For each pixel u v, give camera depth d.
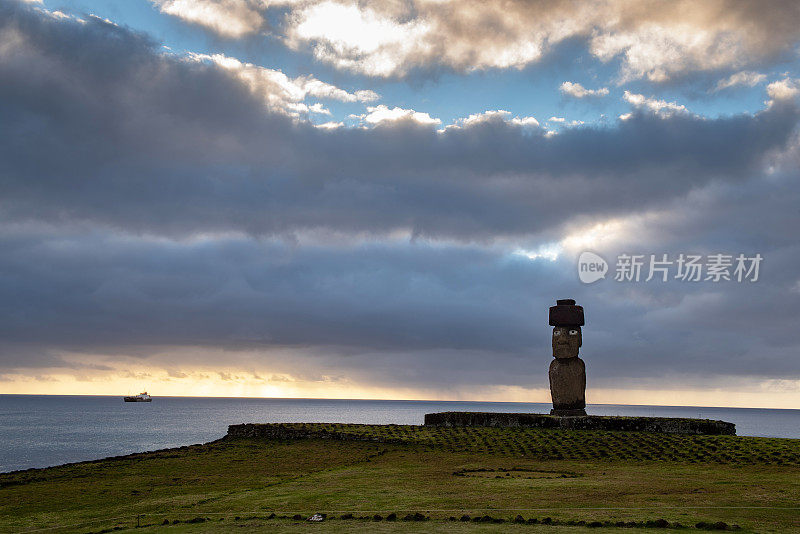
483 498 26.38
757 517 22.16
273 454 42.97
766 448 37.72
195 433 140.00
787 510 23.25
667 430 45.25
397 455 41.41
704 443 40.16
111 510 26.48
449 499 26.28
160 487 31.94
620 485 28.97
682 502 24.88
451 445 44.31
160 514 25.17
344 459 40.56
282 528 21.58
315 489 29.62
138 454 44.22
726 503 24.58
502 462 37.91
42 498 29.44
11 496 29.98
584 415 51.56
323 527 21.53
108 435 134.12
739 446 38.66
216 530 21.61
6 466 81.06
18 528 23.69
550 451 40.66
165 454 43.88
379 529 21.02
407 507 24.83
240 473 36.03
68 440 120.81
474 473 33.97
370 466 37.16
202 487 31.66
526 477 32.19
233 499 27.75
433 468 35.94
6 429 157.00
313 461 40.06
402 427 51.72
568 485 29.22
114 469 37.88
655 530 20.61
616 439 42.69
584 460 38.09
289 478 33.62
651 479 30.66
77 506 27.61
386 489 29.14
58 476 35.59
